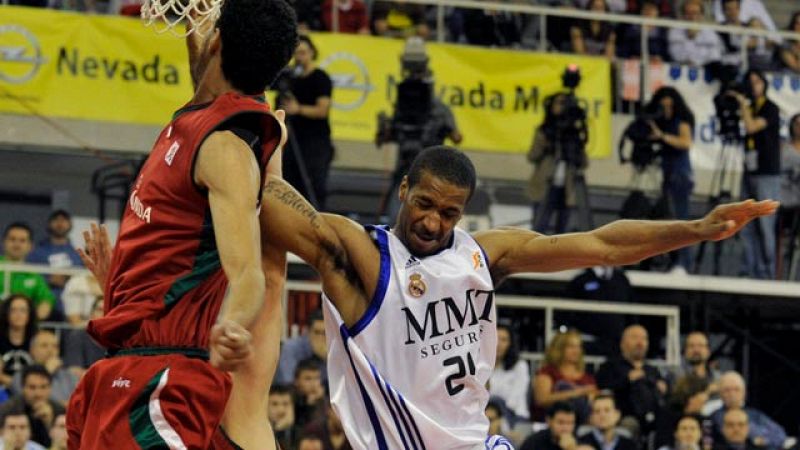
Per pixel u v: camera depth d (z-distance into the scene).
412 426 8.06
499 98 23.47
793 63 25.86
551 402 19.89
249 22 7.06
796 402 26.61
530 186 23.19
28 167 25.12
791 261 24.84
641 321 24.98
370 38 22.97
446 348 8.09
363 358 8.03
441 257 8.13
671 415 20.03
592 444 19.05
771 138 24.16
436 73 23.22
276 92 21.88
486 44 24.55
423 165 8.01
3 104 21.91
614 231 8.23
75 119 22.33
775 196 24.22
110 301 7.14
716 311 26.19
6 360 18.62
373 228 8.18
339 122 22.64
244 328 6.30
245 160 6.79
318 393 18.69
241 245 6.58
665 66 24.69
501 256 8.42
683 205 23.73
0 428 17.08
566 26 25.31
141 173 7.17
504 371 20.33
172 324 6.94
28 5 22.41
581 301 22.45
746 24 26.80
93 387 7.05
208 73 7.17
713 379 21.94
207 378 6.93
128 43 22.33
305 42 21.72
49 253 21.83
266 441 7.75
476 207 24.20
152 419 6.87
